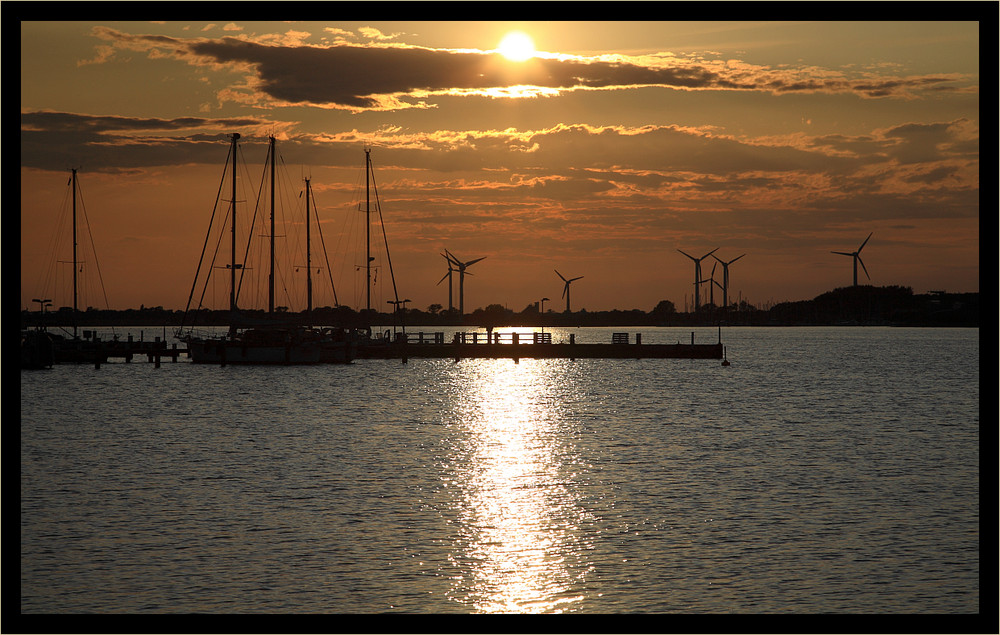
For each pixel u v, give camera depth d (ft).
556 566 105.09
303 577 100.89
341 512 128.16
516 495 139.44
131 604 93.09
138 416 240.53
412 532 118.01
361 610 91.86
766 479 152.46
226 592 96.53
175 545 112.06
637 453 179.83
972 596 96.53
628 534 117.39
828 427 222.48
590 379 379.96
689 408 267.39
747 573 103.30
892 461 170.50
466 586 98.37
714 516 126.72
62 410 254.47
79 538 114.62
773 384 357.20
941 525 122.31
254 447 186.09
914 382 371.76
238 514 126.72
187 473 156.35
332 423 227.61
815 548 111.96
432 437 202.90
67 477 152.56
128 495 138.51
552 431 214.07
